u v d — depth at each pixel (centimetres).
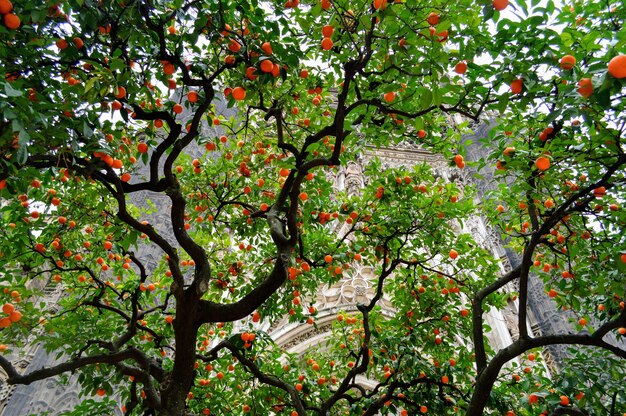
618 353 508
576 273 655
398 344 698
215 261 859
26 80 415
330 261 707
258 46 474
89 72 429
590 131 478
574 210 546
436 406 672
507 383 730
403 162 1934
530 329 1384
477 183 1784
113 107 464
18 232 652
